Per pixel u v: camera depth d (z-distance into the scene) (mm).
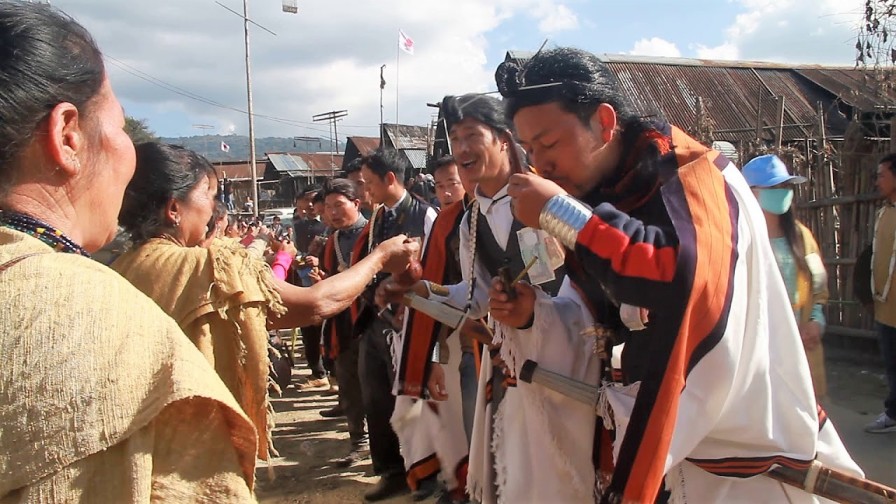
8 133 833
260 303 1616
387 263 2143
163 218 1706
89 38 955
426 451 3141
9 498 719
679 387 1166
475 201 2307
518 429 1751
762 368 1308
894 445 3975
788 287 2809
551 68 1348
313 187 7020
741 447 1352
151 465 779
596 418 1638
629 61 16562
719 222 1215
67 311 772
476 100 2271
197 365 832
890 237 4043
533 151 1425
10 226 865
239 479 853
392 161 3574
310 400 5758
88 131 930
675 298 1148
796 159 6465
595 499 1627
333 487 3805
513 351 1736
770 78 16594
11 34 854
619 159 1403
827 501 1467
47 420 727
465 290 2277
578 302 1764
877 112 6215
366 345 3500
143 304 848
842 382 5266
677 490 1370
